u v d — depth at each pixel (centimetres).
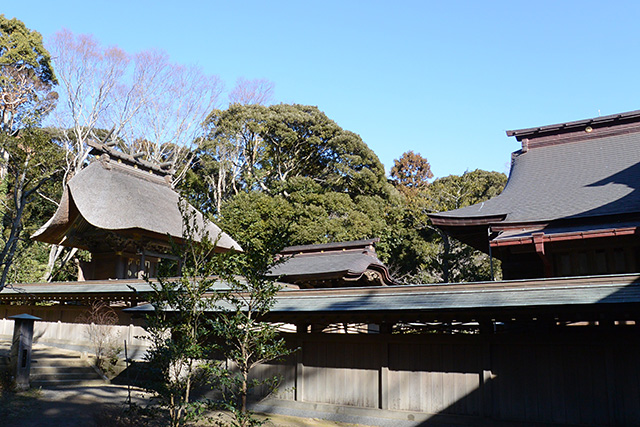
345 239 3097
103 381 1478
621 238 1180
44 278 2745
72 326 1830
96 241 2217
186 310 820
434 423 1029
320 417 1139
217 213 3838
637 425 878
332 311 1049
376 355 1123
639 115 1739
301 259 2031
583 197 1452
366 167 3903
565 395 945
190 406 782
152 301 870
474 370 1027
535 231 1320
